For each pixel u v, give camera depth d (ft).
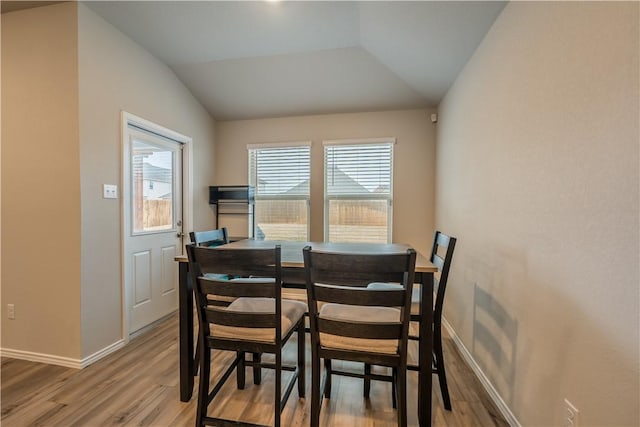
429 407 4.63
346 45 8.77
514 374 4.83
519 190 4.76
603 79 3.06
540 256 4.17
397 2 6.36
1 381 6.06
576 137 3.46
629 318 2.74
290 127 12.20
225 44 8.64
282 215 12.37
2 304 7.02
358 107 11.37
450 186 8.90
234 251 4.25
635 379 2.68
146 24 7.64
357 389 5.89
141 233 8.67
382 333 3.89
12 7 6.69
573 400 3.47
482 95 6.32
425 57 7.99
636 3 2.68
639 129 2.64
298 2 6.98
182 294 5.42
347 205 11.84
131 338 8.19
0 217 6.95
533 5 4.39
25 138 6.80
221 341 4.57
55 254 6.70
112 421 4.91
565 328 3.63
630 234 2.74
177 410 5.18
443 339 8.28
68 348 6.68
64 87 6.61
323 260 3.83
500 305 5.37
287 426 4.83
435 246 6.11
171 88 9.87
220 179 12.62
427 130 11.13
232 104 11.59
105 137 7.24
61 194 6.65
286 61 9.49
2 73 6.89
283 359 7.29
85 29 6.73
